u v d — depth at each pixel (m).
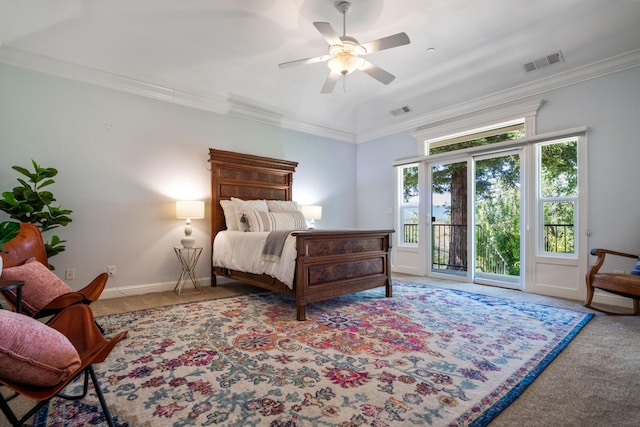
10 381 0.88
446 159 4.73
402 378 1.70
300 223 4.28
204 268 4.20
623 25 2.88
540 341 2.21
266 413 1.39
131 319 2.71
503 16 2.92
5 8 2.64
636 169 3.09
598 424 1.31
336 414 1.38
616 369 1.80
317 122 5.39
